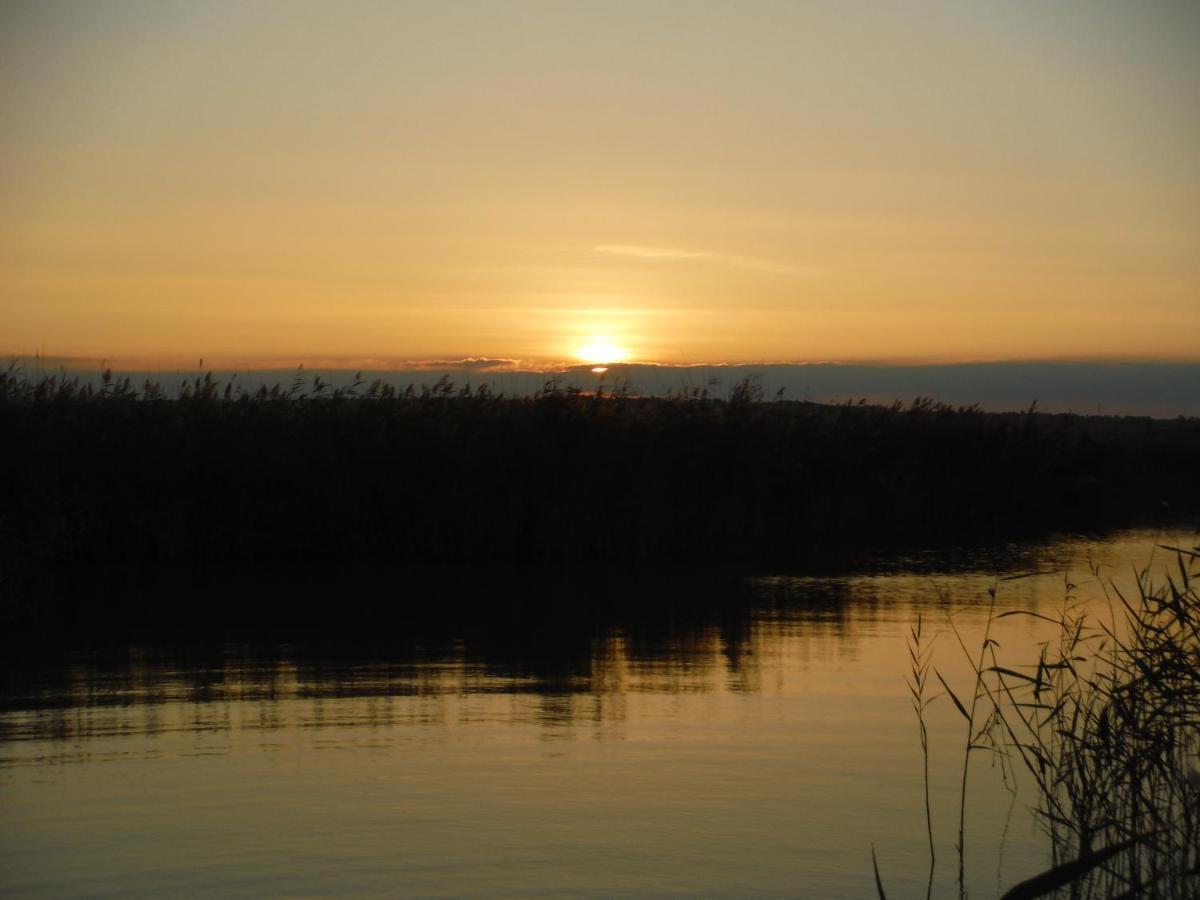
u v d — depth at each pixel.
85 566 17.58
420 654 11.29
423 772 7.61
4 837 6.43
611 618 13.27
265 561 18.25
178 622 12.98
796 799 7.13
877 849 6.32
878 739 8.41
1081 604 13.38
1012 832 6.63
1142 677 6.76
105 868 5.98
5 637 12.14
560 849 6.29
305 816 6.78
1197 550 6.95
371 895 5.66
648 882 5.83
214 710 9.20
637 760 7.88
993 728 8.65
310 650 11.48
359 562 18.25
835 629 12.59
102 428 17.94
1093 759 6.81
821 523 22.09
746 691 9.84
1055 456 25.67
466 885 5.79
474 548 18.91
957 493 24.72
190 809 6.89
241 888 5.75
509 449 18.86
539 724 8.81
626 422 19.59
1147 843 6.02
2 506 15.41
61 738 8.41
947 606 14.02
